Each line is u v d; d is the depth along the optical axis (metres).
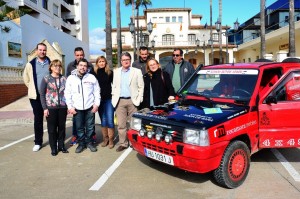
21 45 17.78
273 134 4.40
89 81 5.68
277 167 4.84
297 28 23.09
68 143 6.69
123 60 5.57
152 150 4.26
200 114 4.11
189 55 45.41
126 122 5.89
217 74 5.10
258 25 38.69
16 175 4.69
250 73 4.70
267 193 3.88
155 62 5.57
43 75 5.84
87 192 4.00
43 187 4.20
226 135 3.88
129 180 4.41
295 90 4.64
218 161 3.83
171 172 4.71
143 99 5.80
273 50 33.28
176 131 3.90
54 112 5.61
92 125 5.94
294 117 4.44
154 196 3.85
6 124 9.50
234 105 4.39
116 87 5.71
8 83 14.41
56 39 24.64
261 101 4.42
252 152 4.38
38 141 6.14
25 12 16.11
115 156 5.60
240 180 4.10
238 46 40.66
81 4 43.66
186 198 3.78
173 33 46.09
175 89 6.12
